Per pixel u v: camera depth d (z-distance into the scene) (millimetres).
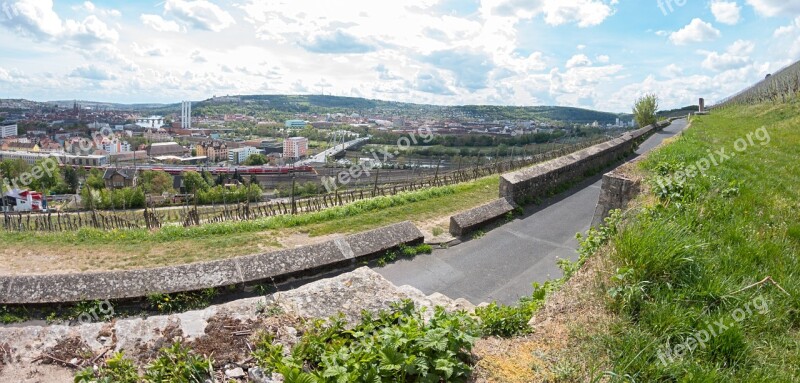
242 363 3525
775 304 4488
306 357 3631
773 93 42469
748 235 6098
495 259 9328
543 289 6316
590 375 3635
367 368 3291
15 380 3297
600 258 5742
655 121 40688
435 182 20422
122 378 3291
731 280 4789
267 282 7395
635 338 3990
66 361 3494
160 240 11359
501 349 4105
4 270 9500
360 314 4434
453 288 8016
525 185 13461
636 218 6637
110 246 10969
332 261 8188
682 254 4977
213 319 4027
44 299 6441
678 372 3590
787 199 7988
